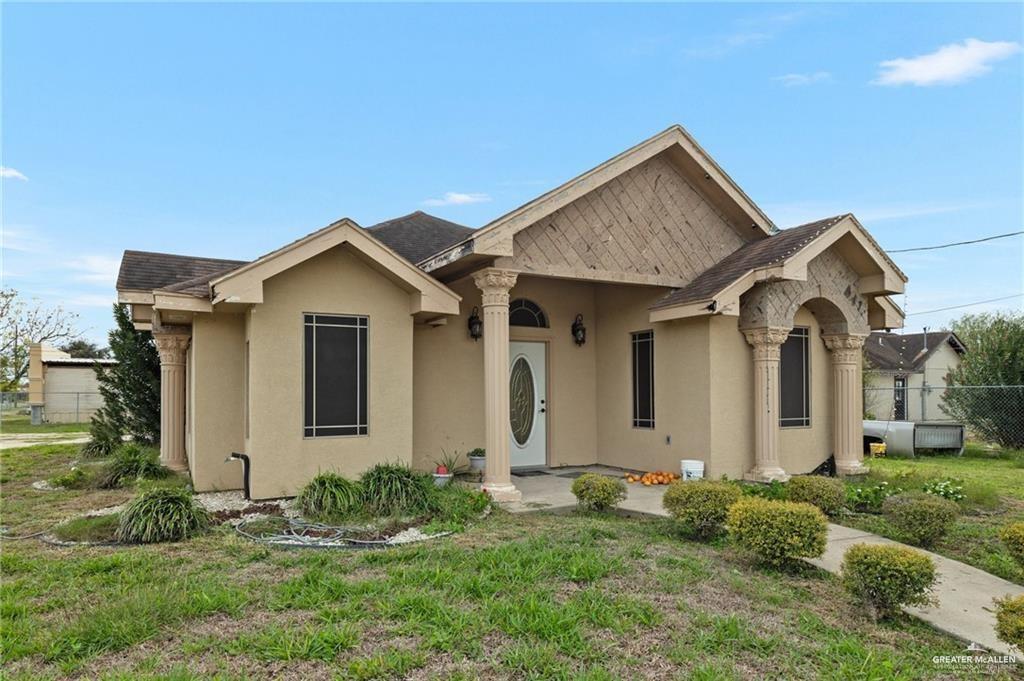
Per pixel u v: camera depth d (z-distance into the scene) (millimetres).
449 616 4418
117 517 7098
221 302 8055
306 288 8891
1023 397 17219
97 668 3691
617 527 7426
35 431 25766
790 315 10648
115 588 5016
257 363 8547
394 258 9008
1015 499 9812
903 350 34062
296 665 3744
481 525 7422
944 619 4887
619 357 12508
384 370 9375
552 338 12664
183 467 11773
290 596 4844
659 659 3926
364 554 5996
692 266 11352
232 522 7363
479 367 11703
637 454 11992
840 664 3947
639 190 10883
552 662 3805
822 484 8273
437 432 11219
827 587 5516
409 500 7785
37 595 4922
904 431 15898
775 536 5730
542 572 5434
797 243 10273
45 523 7543
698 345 10734
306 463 8797
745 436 10773
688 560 5961
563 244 10070
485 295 9547
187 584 5047
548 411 12609
